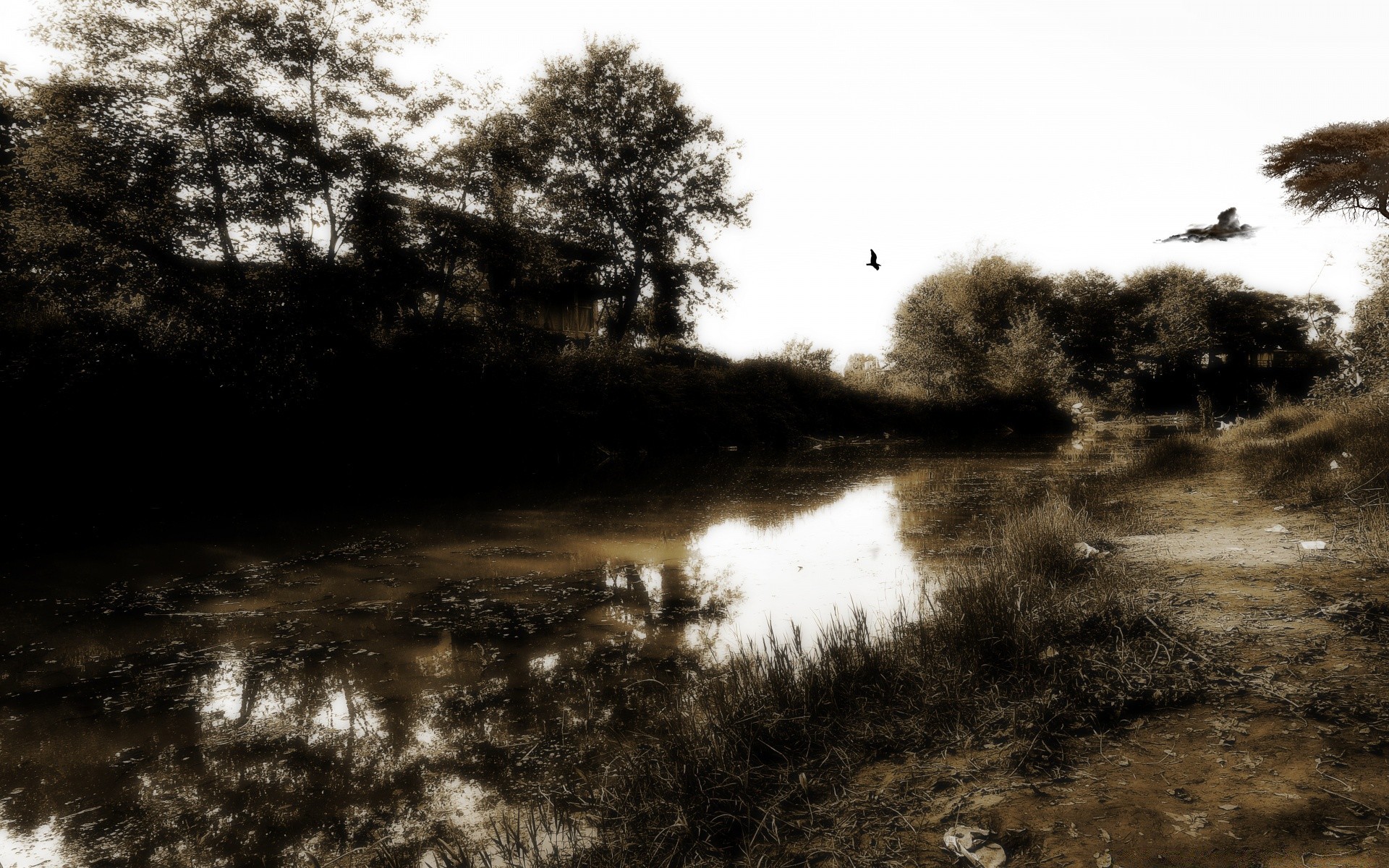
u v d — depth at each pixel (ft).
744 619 22.81
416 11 56.08
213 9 49.01
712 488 51.93
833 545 32.65
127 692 18.56
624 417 77.20
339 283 53.06
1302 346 164.14
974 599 17.25
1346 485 28.78
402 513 41.88
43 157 45.42
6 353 45.24
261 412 51.37
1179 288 164.86
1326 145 23.80
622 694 17.56
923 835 10.09
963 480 51.67
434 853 11.80
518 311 70.23
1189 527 28.35
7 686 18.97
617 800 11.84
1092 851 9.19
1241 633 15.80
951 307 124.06
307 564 30.48
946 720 13.25
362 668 19.77
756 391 96.58
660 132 102.83
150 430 48.08
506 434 64.13
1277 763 10.72
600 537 35.32
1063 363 121.29
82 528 37.68
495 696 17.81
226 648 21.40
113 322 47.50
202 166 49.73
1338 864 8.47
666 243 108.47
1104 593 17.75
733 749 12.48
